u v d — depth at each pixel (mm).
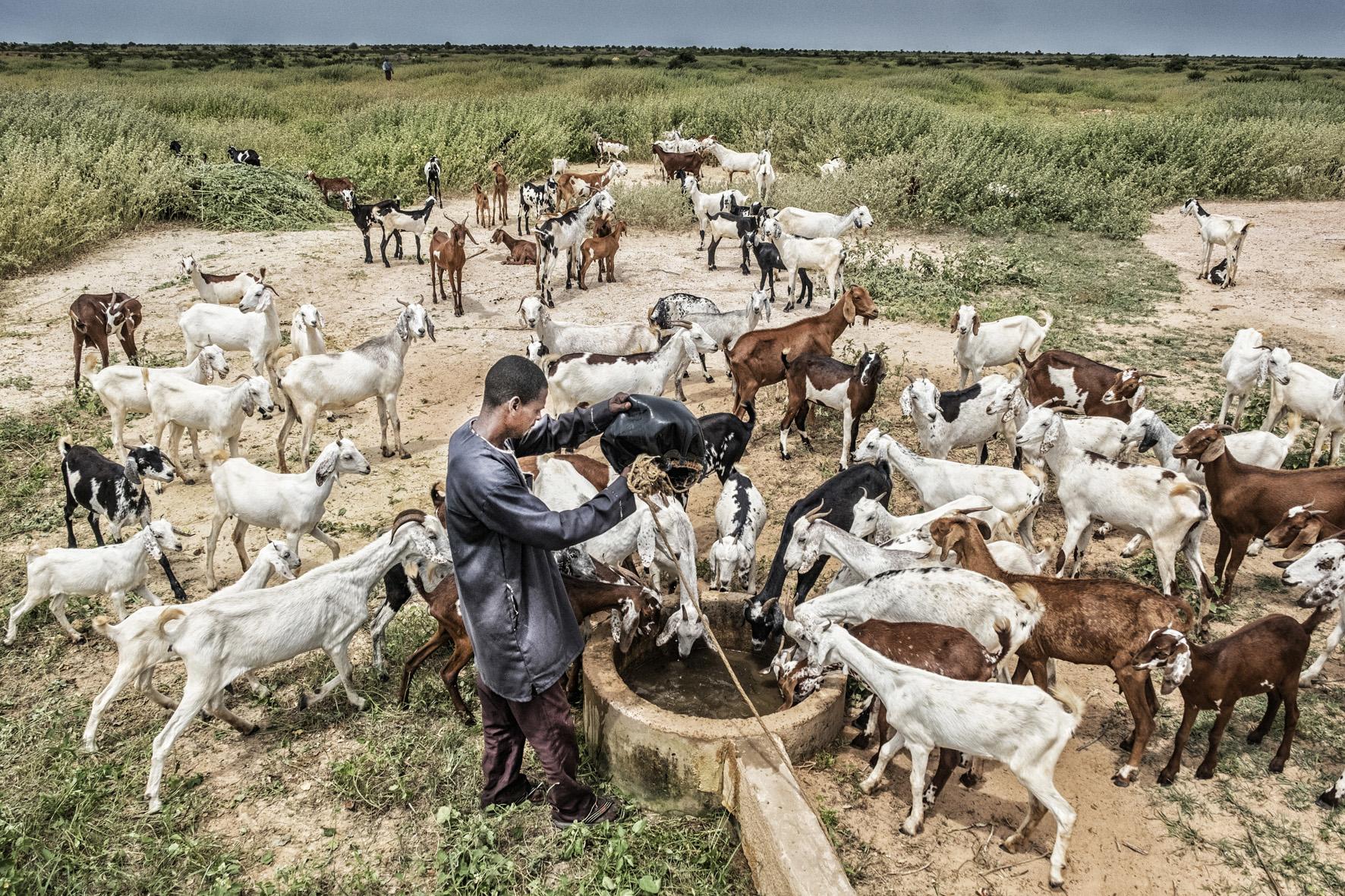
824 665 5789
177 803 5652
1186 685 5664
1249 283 16969
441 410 11945
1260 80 48719
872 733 6078
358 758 5969
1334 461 9977
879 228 21156
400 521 6676
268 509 7863
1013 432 9227
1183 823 5523
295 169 24594
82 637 7375
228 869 5156
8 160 20125
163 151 22781
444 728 6285
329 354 10055
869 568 6570
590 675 5895
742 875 5188
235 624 5996
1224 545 7977
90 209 18797
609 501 4457
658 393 10797
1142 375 12359
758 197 22656
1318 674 6734
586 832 5191
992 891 5055
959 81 44281
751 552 7574
